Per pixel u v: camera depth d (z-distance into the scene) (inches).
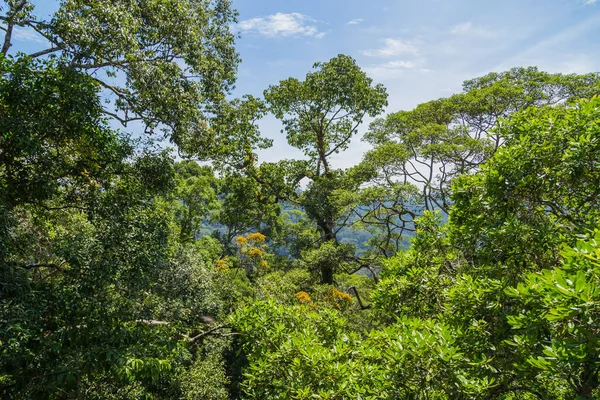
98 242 314.2
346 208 730.2
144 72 348.2
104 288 313.0
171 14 390.6
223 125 541.3
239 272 754.8
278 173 869.8
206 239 938.1
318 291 648.4
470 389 150.2
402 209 732.0
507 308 190.4
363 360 211.9
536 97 685.3
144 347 312.3
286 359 205.9
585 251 121.3
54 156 319.9
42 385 270.8
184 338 434.0
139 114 387.5
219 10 545.6
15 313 242.4
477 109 708.7
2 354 230.2
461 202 225.8
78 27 300.4
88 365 278.7
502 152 204.5
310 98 854.5
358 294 725.9
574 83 669.9
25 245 359.9
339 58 838.5
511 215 199.8
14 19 307.4
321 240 877.2
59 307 286.8
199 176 1027.3
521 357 165.0
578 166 176.6
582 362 121.1
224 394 473.1
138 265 322.0
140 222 336.5
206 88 472.7
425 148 694.5
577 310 105.8
